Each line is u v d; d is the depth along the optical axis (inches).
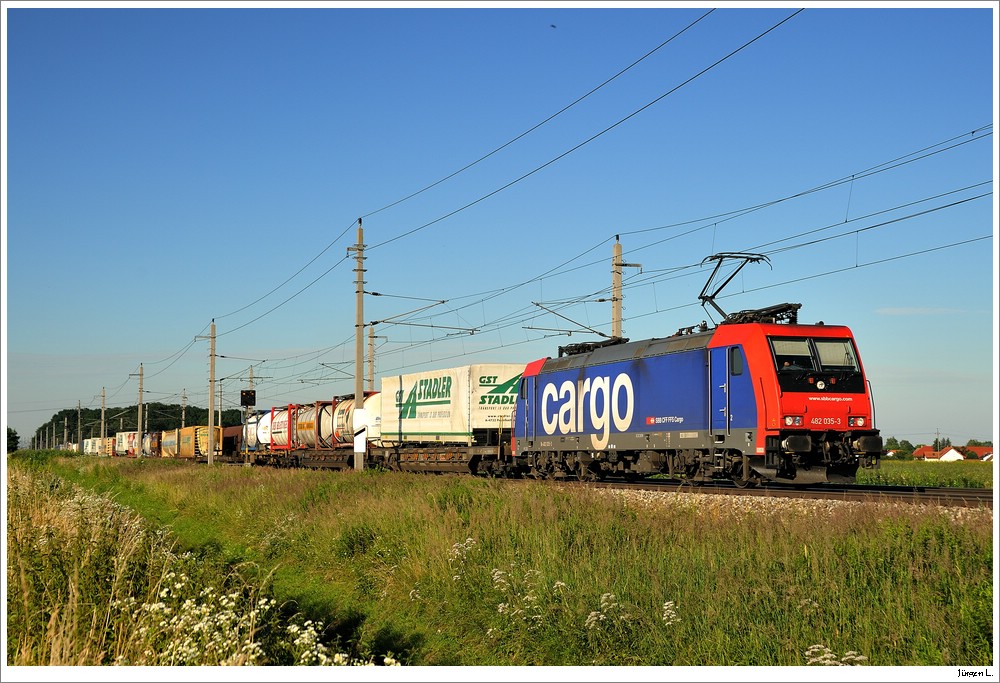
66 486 1354.6
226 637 403.9
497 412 1346.0
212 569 600.4
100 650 390.3
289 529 827.4
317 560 713.6
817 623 404.2
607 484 961.5
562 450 1137.4
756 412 828.6
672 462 949.8
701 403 898.7
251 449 2413.9
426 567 597.0
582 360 1119.0
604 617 436.5
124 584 469.1
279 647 436.5
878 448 829.2
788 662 382.0
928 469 1632.6
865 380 849.5
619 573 504.1
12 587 440.1
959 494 734.5
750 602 432.8
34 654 387.2
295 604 594.6
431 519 690.2
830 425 829.2
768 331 844.0
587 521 633.6
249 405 2396.7
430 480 983.6
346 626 546.6
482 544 613.0
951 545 457.7
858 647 379.9
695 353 914.1
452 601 531.8
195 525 1056.2
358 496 903.1
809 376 831.1
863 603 410.3
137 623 413.4
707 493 784.3
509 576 527.5
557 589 482.9
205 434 2876.5
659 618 434.6
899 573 430.9
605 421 1048.8
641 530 596.1
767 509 612.1
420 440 1487.5
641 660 407.2
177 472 1696.6
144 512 1247.5
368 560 670.5
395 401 1588.3
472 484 876.0
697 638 413.1
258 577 682.8
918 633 381.4
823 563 460.1
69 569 475.2
